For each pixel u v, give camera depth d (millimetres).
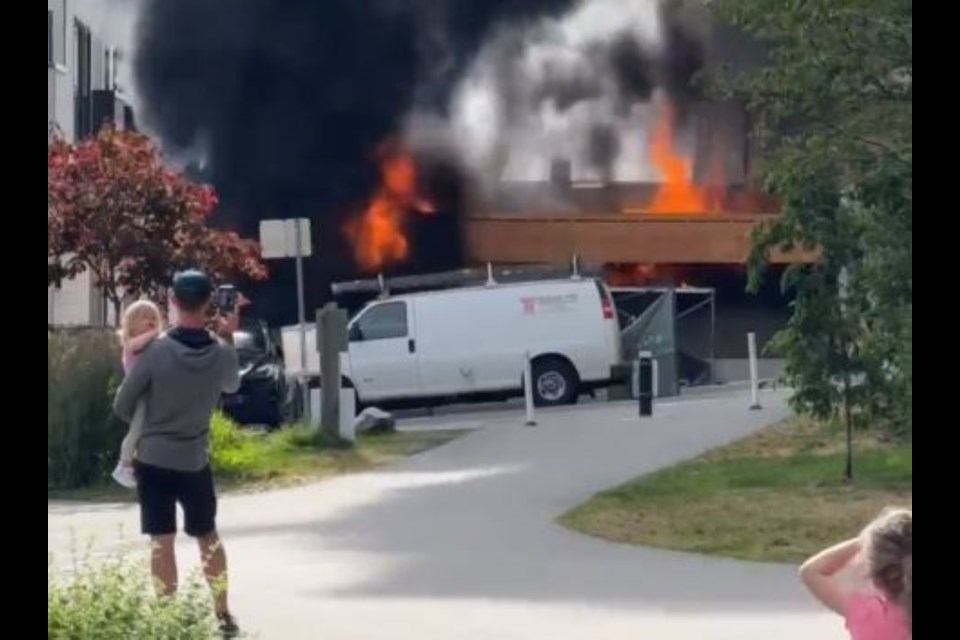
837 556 9578
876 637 9141
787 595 17672
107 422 29656
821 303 25266
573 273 49375
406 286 54375
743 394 45219
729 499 24250
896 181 23312
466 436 35688
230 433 30188
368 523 23562
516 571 19391
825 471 26328
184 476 14969
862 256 24750
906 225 23375
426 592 18062
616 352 47438
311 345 45125
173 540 15070
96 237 41125
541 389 47375
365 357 47062
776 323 64500
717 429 33344
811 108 24781
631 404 43781
